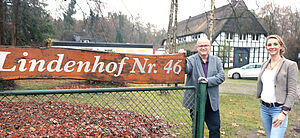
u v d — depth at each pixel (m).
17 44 10.46
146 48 14.47
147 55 1.82
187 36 29.16
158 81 1.86
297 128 3.79
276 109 1.95
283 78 1.90
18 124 2.65
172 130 2.97
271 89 1.99
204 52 2.18
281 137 1.90
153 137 2.78
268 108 2.02
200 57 2.25
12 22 8.82
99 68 1.69
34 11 8.83
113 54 1.73
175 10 7.91
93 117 2.70
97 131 2.74
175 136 2.80
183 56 1.93
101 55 1.69
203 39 2.18
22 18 9.17
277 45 1.98
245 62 26.44
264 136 3.33
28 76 1.52
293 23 23.08
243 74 14.27
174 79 1.91
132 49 14.23
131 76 1.78
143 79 1.82
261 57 26.34
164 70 1.87
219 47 23.16
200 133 1.98
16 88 5.29
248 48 26.25
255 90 8.90
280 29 23.16
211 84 2.06
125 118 2.98
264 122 2.12
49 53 1.57
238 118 4.36
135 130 2.90
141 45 14.47
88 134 2.65
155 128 3.02
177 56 1.92
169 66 1.89
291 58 25.06
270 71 2.04
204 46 2.16
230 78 14.90
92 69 1.67
